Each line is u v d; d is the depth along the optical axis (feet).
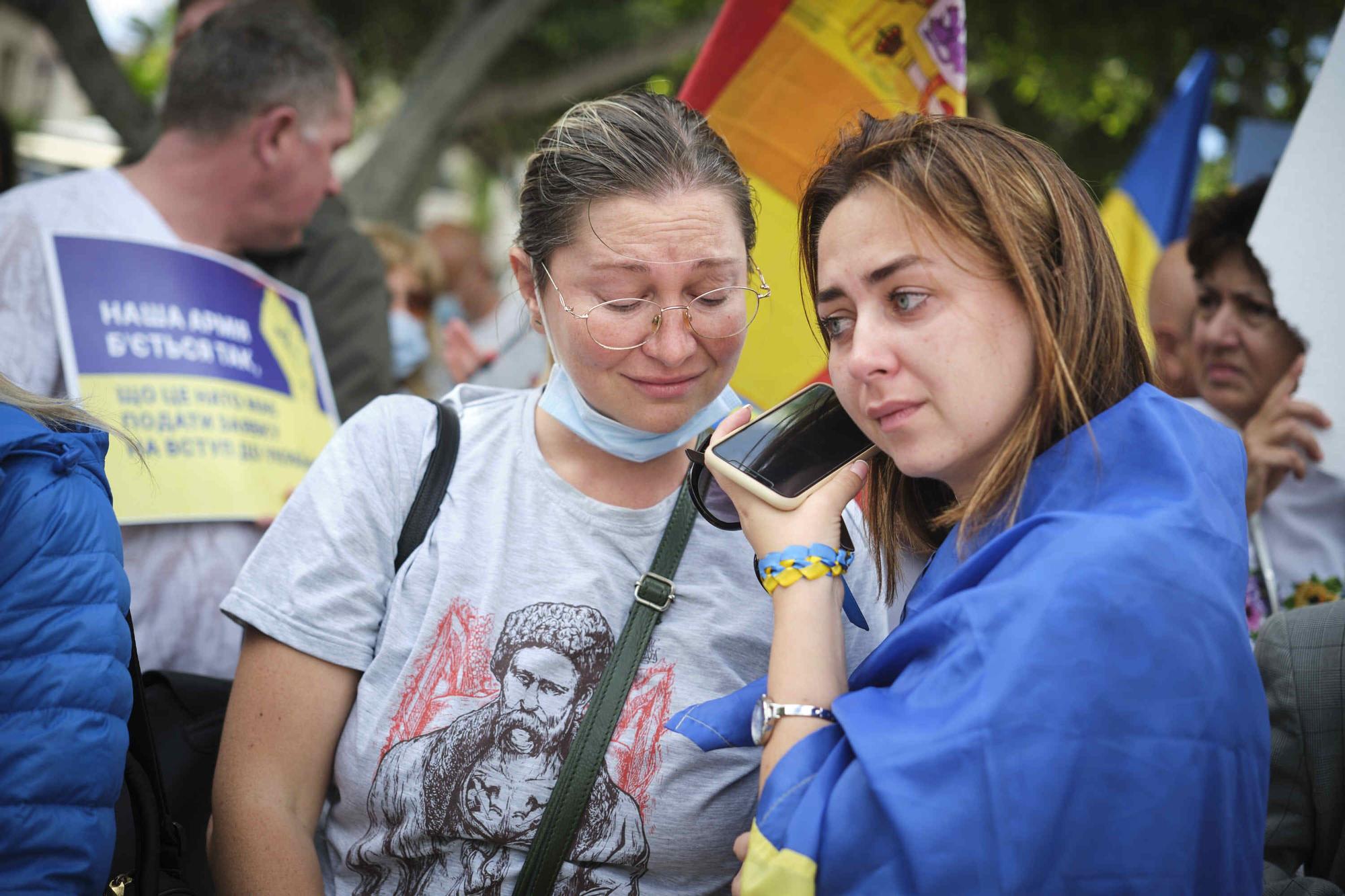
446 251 21.29
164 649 8.56
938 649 4.46
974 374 4.61
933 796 4.09
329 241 11.10
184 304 8.98
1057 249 4.72
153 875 5.64
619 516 5.99
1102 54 27.07
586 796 5.57
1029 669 4.10
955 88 7.59
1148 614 4.15
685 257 5.58
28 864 4.73
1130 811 4.03
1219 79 26.12
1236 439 4.86
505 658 5.75
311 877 5.69
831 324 5.03
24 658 4.81
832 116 7.89
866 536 6.29
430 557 5.95
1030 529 4.47
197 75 9.27
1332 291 8.39
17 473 4.97
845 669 5.04
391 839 5.66
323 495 6.10
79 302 8.50
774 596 5.15
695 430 6.15
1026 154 4.78
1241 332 9.98
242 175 9.46
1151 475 4.52
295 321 9.98
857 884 4.24
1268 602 8.70
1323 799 6.00
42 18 17.93
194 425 8.77
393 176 25.17
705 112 8.05
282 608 5.88
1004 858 3.98
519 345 10.39
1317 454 8.52
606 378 5.76
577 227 5.65
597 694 5.69
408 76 33.19
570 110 6.00
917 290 4.63
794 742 4.75
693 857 5.65
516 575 5.91
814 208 5.14
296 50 9.50
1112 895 4.00
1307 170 8.50
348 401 10.84
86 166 19.25
